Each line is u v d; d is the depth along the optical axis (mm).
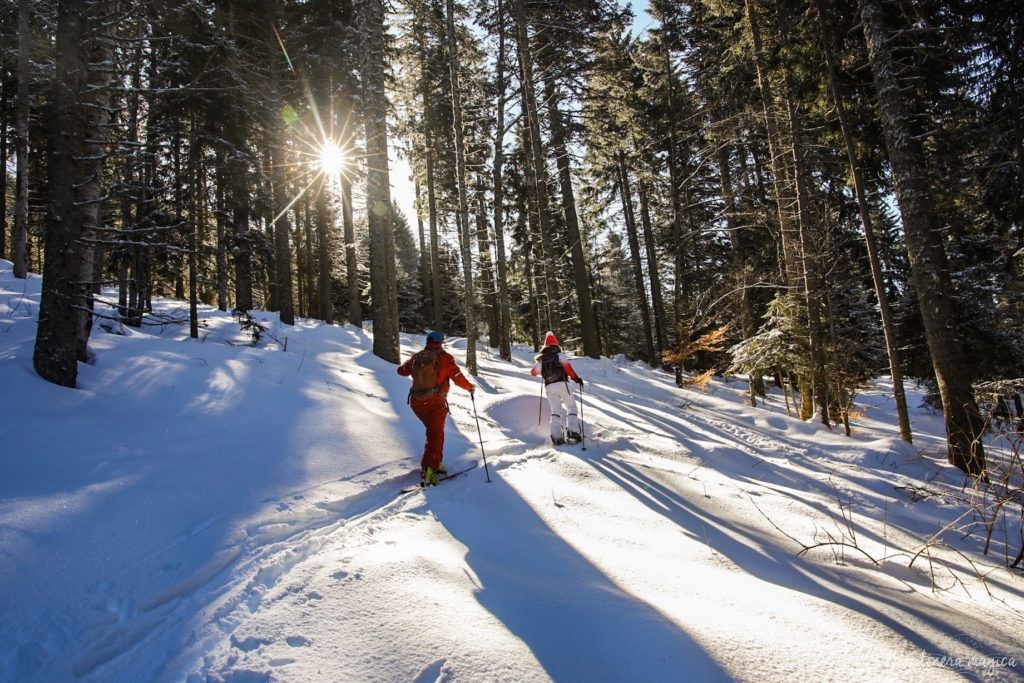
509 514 4258
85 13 5926
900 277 16141
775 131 11273
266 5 14758
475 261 20641
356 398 7730
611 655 2268
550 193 20875
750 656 2293
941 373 7621
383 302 11883
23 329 7379
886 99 7996
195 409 6020
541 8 15156
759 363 10969
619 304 34688
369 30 11938
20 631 2588
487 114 17141
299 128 17266
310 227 26719
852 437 9141
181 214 10820
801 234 10359
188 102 11266
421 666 2168
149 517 3703
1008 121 9617
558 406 6926
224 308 17438
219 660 2305
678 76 16125
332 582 2926
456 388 10273
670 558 3518
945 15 8961
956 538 4496
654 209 21672
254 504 4094
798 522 4543
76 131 5941
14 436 4543
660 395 13102
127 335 9359
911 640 2537
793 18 10305
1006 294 11484
